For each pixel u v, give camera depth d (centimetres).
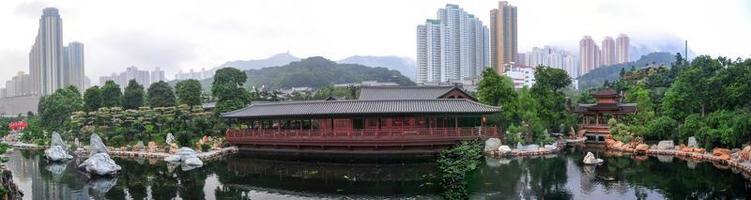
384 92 7906
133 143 7638
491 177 4697
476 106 6256
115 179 5056
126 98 10069
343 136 6156
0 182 3484
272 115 6619
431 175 4862
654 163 5531
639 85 10081
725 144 5769
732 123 5553
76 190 4500
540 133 7006
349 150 6206
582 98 11006
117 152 7181
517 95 7438
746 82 5922
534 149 6406
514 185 4319
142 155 6912
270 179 4869
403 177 4812
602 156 6219
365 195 4056
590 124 8419
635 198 3797
